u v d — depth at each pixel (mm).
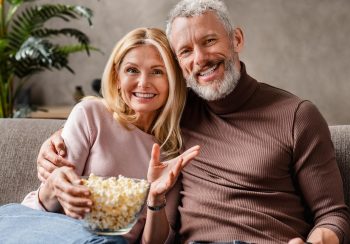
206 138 1567
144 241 1444
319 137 1479
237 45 1637
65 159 1443
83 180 1156
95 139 1555
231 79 1532
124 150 1561
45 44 2873
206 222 1465
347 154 1595
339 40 3891
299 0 3938
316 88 3961
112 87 1622
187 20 1550
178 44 1566
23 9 4566
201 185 1528
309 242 1325
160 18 4344
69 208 1143
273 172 1470
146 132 1657
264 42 4027
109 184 1144
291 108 1507
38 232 1207
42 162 1401
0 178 1662
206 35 1532
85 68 4527
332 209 1427
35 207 1405
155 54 1581
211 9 1556
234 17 4074
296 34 3969
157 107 1601
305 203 1515
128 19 4414
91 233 1149
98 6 4469
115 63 1611
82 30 4520
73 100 4555
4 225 1278
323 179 1455
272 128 1505
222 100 1552
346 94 3904
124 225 1133
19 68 3104
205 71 1552
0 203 1642
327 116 3959
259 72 4062
